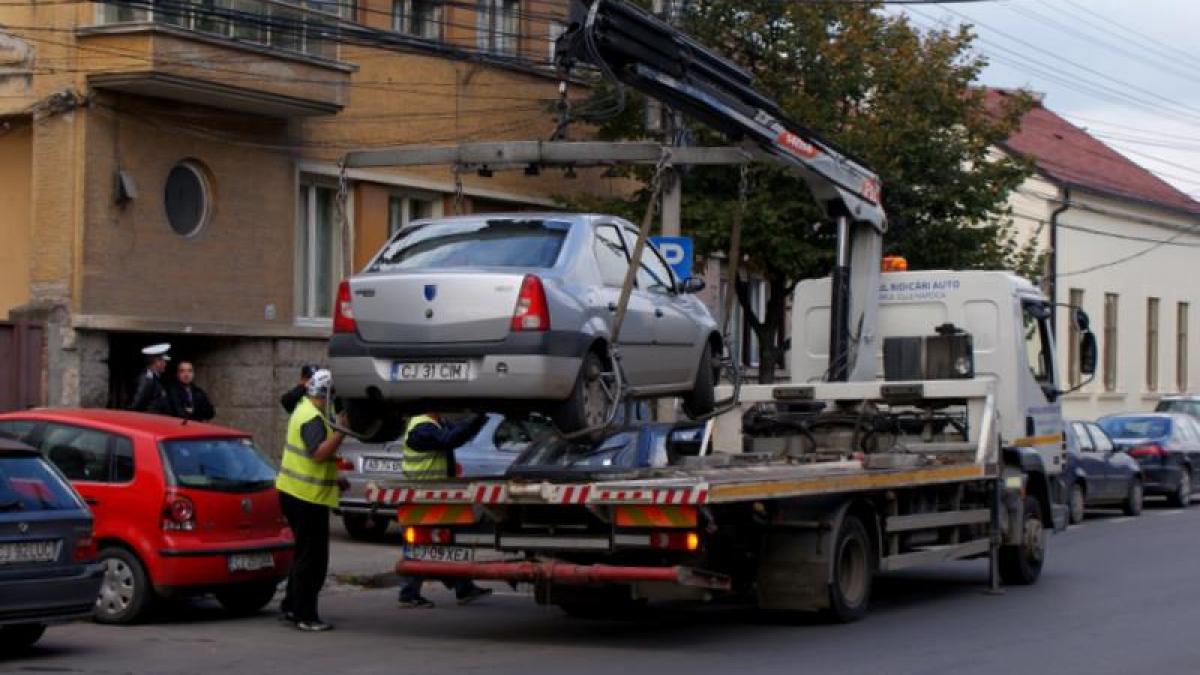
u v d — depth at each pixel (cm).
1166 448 3809
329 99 2917
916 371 2203
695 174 3312
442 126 3391
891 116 3412
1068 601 2022
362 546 2525
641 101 3459
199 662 1489
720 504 1587
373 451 2453
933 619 1839
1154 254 6531
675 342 1733
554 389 1474
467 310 1467
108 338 2706
